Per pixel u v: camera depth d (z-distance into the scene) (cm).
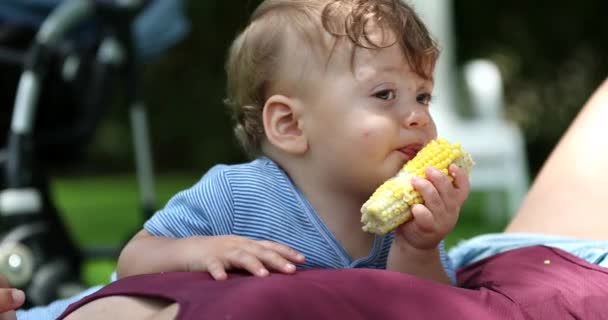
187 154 1825
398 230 260
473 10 1688
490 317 214
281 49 279
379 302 207
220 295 200
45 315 283
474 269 285
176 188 1389
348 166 267
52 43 505
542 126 1639
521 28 1686
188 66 1808
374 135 261
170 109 1811
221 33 1795
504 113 1628
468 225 919
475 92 1061
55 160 612
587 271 251
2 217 470
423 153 257
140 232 277
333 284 211
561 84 1653
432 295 216
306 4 282
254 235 263
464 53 1694
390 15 271
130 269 260
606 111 345
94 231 942
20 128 491
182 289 212
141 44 607
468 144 948
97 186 1581
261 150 294
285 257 235
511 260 270
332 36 270
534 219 325
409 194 246
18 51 560
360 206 273
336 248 268
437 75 1002
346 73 266
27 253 457
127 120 1802
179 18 631
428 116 267
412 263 261
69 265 478
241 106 296
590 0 1662
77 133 579
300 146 273
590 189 321
